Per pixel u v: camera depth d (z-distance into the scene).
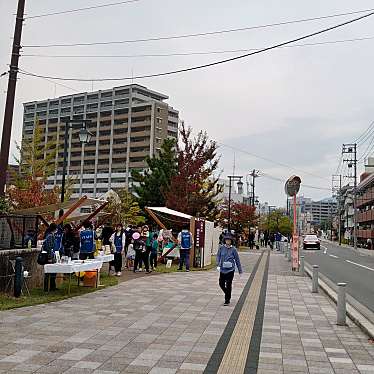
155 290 13.17
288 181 22.12
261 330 8.45
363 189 76.00
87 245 14.23
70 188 27.05
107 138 92.38
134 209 33.09
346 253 43.75
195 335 7.81
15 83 13.10
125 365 5.98
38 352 6.43
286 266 24.42
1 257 10.98
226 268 11.06
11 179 25.08
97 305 10.38
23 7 13.34
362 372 6.06
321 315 10.20
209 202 29.02
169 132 91.25
